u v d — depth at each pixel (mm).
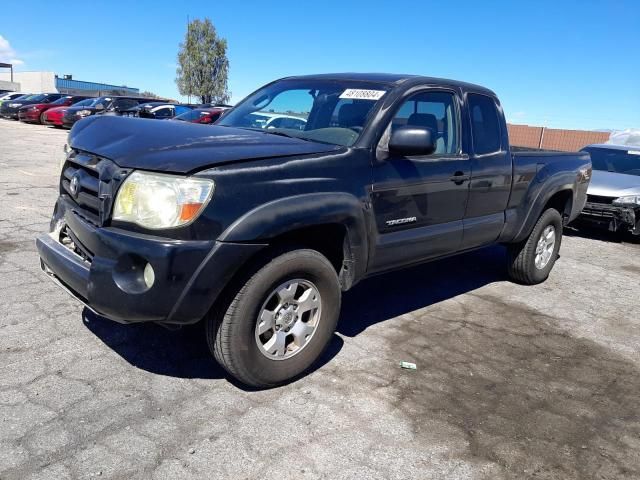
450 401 3346
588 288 6039
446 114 4414
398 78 4188
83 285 2951
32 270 4938
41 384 3137
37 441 2648
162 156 2906
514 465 2795
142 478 2467
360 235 3508
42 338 3674
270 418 2998
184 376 3369
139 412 2955
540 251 5824
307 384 3395
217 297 2910
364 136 3660
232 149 3094
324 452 2756
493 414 3248
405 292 5340
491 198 4816
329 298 3410
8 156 12820
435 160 4133
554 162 5715
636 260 7660
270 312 3158
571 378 3814
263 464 2627
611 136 11992
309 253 3232
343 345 4000
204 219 2785
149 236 2789
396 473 2650
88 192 3203
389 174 3721
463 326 4582
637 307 5492
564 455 2914
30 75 65375
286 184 3092
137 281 2805
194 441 2752
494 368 3857
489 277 6117
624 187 8680
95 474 2463
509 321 4801
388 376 3584
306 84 4488
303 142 3543
